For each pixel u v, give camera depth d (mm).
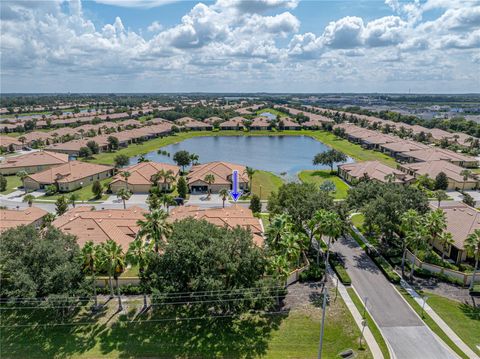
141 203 93438
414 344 40281
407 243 53594
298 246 47062
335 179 119562
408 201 62344
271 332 42750
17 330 43062
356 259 60562
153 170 111125
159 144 187000
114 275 46531
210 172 108188
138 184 103188
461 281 52219
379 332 42219
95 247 44938
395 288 51594
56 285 41938
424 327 43156
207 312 46031
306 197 63375
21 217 71000
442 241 54938
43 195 99250
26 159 126312
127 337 42000
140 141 188250
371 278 54375
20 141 164125
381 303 47969
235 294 42188
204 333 42688
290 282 53094
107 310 46656
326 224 51656
